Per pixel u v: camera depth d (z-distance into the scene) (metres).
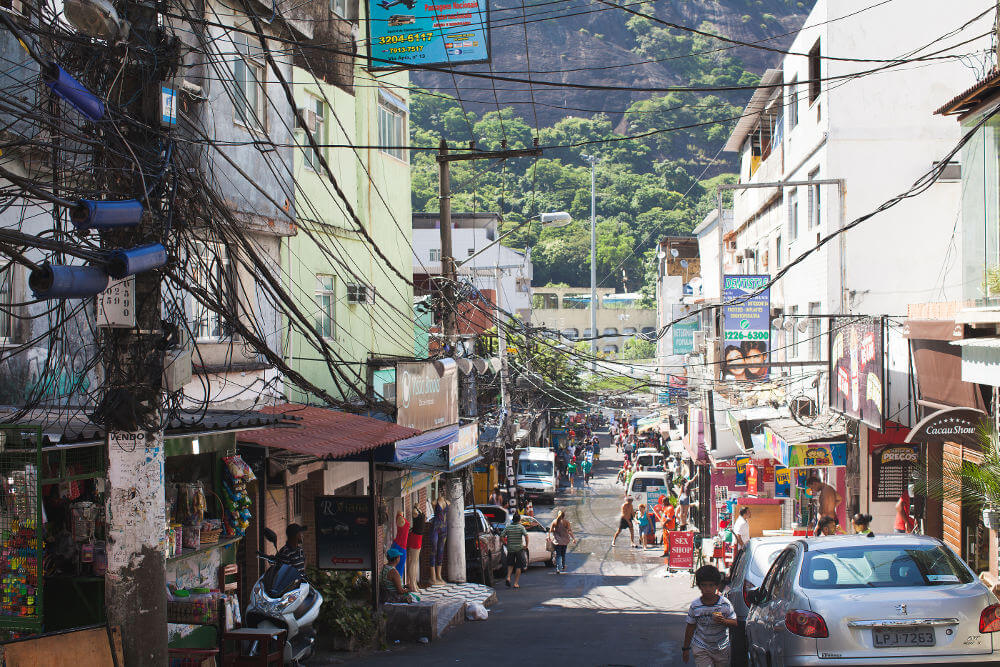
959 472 12.04
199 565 10.66
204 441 9.69
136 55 7.46
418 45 19.38
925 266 21.36
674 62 145.25
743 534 21.34
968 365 12.84
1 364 9.89
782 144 26.81
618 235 103.25
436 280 19.41
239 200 13.70
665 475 37.03
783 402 23.72
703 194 114.69
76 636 7.02
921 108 21.50
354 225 18.66
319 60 17.27
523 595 20.66
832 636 7.15
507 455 33.22
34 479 7.83
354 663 11.69
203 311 13.09
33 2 9.44
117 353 7.45
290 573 10.37
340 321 17.84
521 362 34.88
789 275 26.06
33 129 9.57
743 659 9.98
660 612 16.67
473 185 69.94
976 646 7.10
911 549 8.03
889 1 21.53
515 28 147.00
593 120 125.56
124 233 7.39
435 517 19.45
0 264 10.07
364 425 13.99
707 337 36.16
